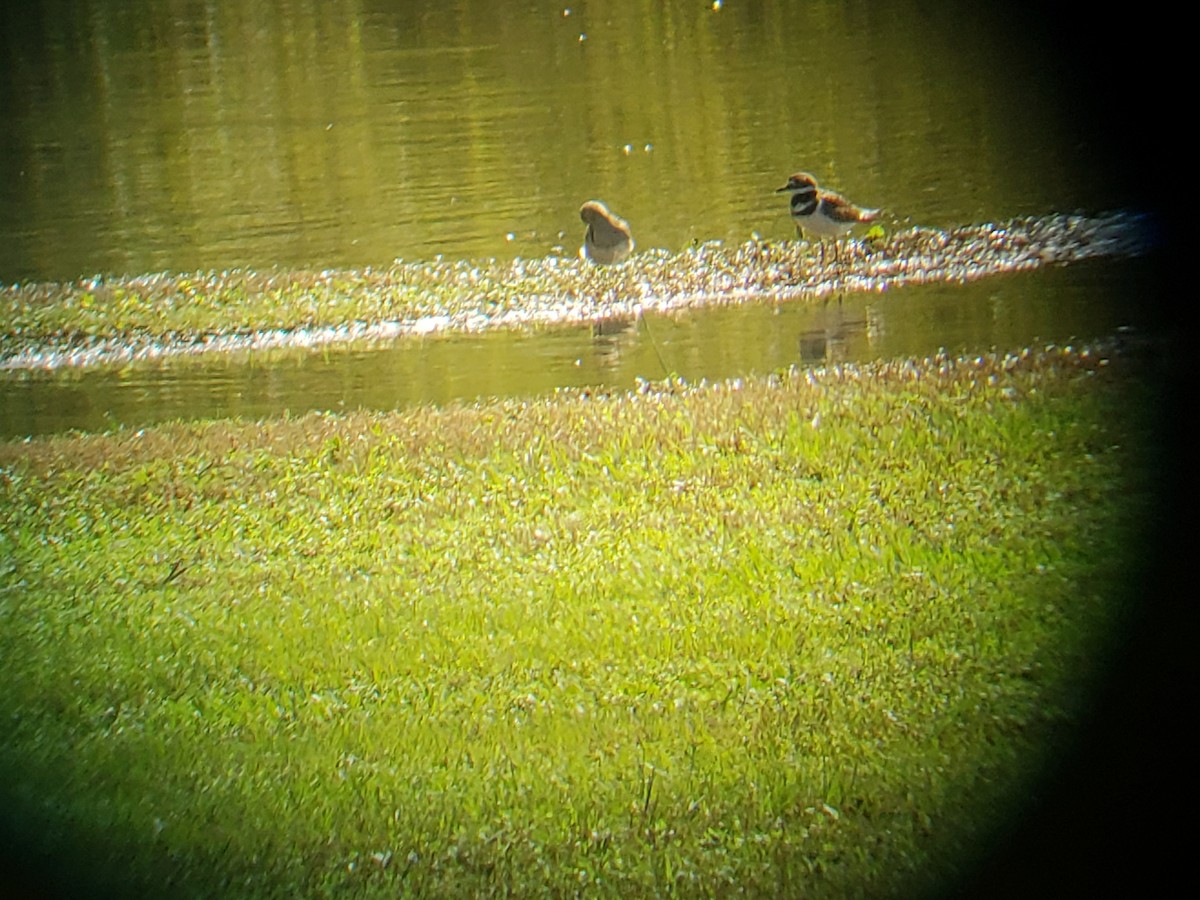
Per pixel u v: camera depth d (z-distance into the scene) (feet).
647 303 71.92
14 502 49.67
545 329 69.41
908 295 68.54
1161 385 50.31
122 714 34.88
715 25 145.48
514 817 29.43
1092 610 35.73
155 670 36.73
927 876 27.14
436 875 27.96
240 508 47.03
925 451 46.01
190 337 73.10
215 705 34.86
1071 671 33.35
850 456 46.11
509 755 31.40
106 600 41.19
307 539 44.01
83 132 120.16
